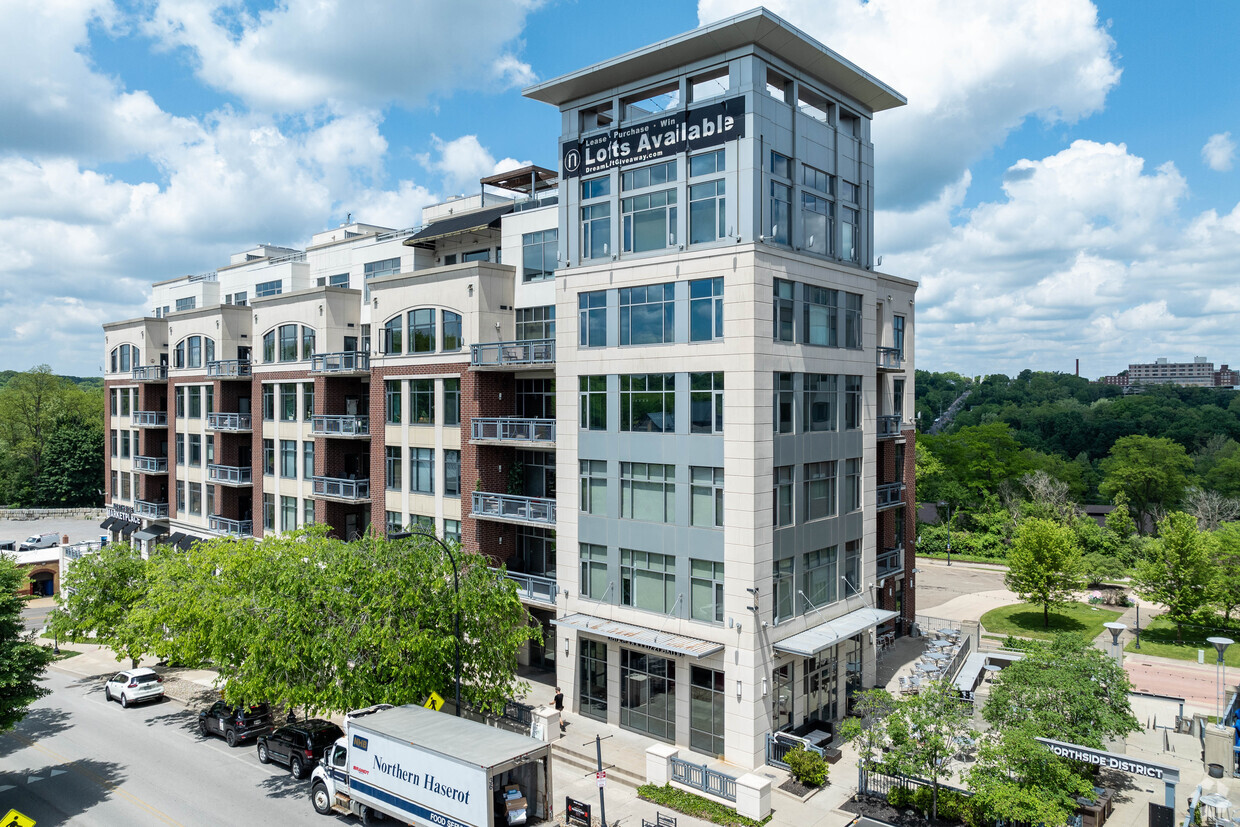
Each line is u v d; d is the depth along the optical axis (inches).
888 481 1651.1
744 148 1075.9
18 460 3905.0
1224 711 1283.2
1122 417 5246.1
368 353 1679.4
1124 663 1582.2
